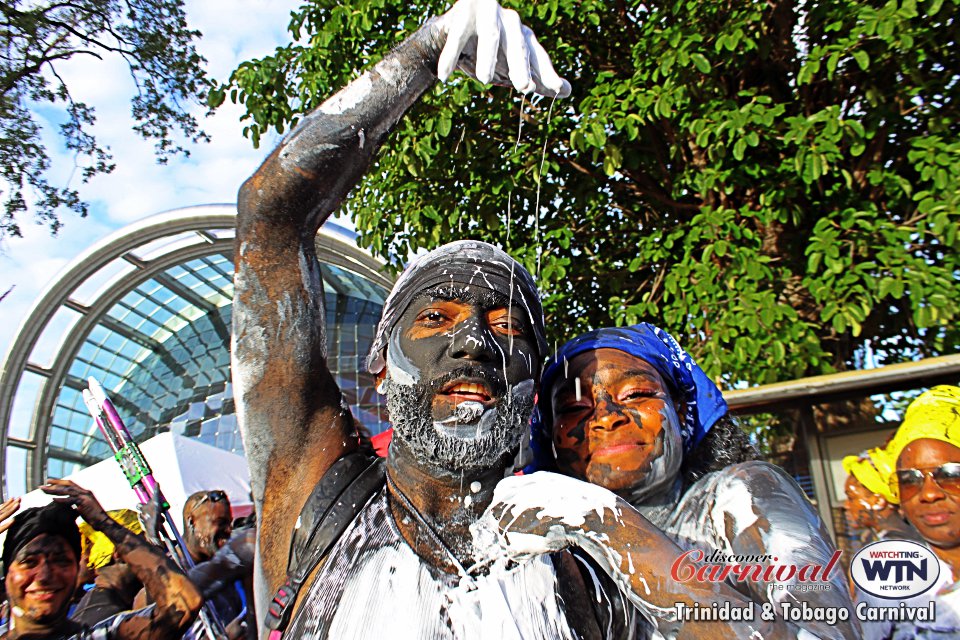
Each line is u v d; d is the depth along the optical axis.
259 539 1.56
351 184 1.69
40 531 2.33
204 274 19.22
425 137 4.63
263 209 1.64
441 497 1.46
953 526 2.04
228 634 2.71
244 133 5.44
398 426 1.47
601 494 1.32
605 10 4.78
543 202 5.14
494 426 1.44
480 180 4.92
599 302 5.38
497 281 1.55
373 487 1.51
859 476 2.54
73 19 7.66
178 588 2.36
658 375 1.68
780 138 4.30
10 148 7.55
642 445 1.57
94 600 3.00
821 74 4.71
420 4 4.86
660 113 4.24
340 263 14.86
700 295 4.24
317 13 5.40
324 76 5.01
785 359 4.10
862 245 4.16
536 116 4.80
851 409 2.79
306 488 1.56
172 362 20.36
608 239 5.36
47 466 17.00
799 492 1.48
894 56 4.32
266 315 1.62
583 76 5.09
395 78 1.67
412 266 1.62
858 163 4.69
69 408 18.73
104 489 5.94
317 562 1.41
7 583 2.30
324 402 1.65
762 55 4.56
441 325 1.50
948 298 3.81
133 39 7.90
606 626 1.46
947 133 4.25
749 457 1.79
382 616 1.30
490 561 1.36
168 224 15.07
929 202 3.96
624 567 1.25
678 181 4.71
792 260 4.74
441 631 1.28
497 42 1.58
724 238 4.38
